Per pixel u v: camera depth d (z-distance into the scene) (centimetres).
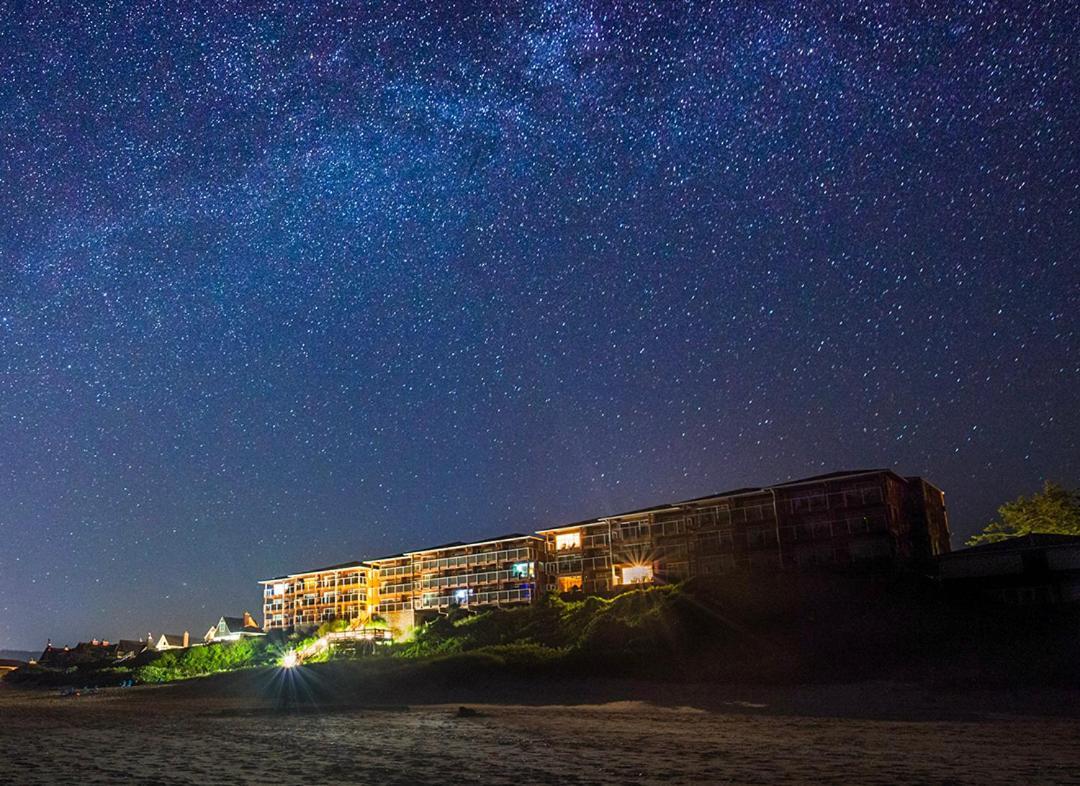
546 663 5338
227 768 1912
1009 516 7000
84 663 12025
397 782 1659
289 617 11481
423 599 10456
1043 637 4359
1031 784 1491
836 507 7544
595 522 9212
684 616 5528
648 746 2269
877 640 4666
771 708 3509
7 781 1727
